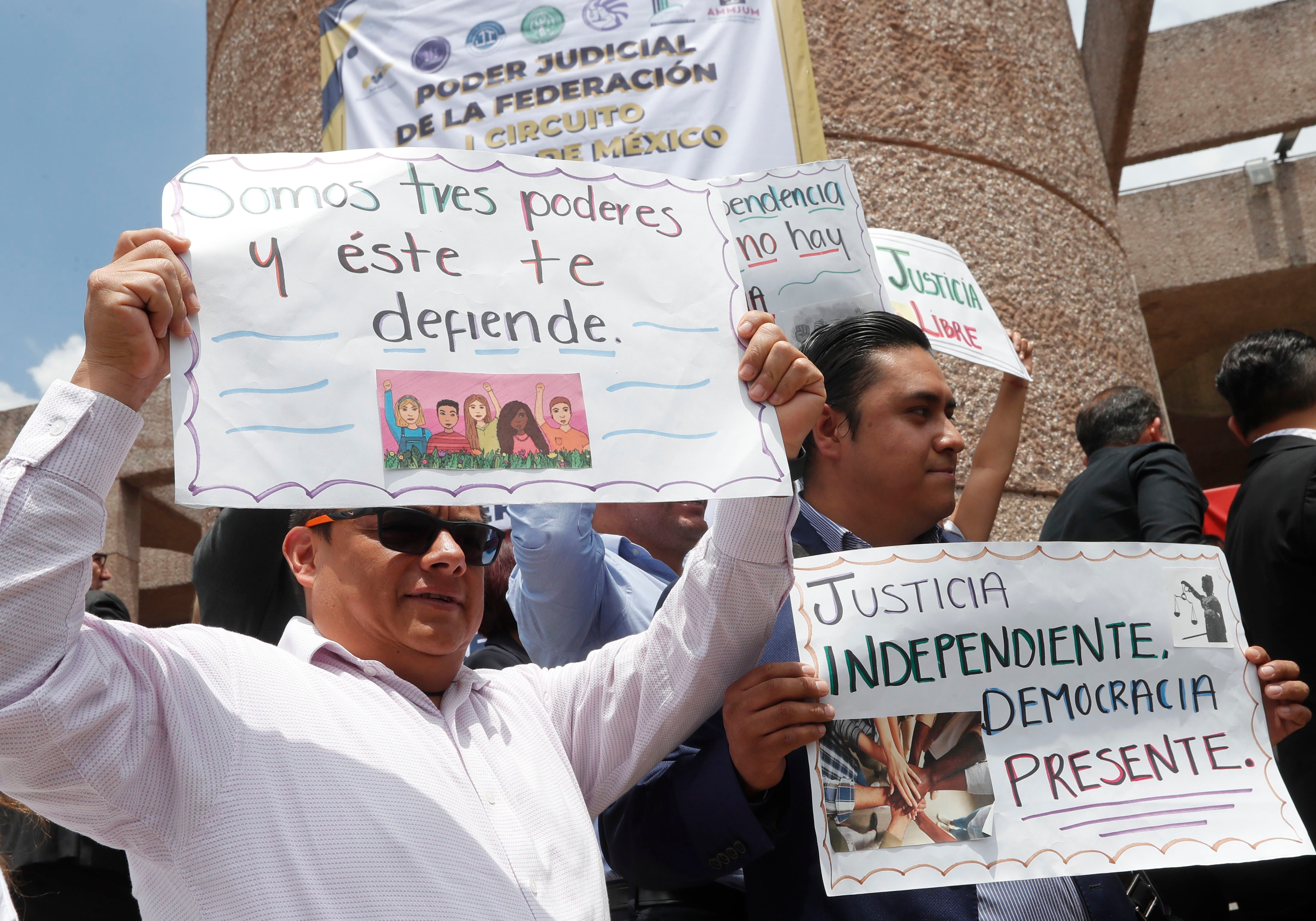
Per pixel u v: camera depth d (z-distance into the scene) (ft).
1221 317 36.42
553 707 5.71
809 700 5.24
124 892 9.30
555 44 13.24
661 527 9.87
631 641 5.79
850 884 5.07
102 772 4.12
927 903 5.34
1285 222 33.88
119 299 4.19
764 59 13.01
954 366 13.92
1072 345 15.29
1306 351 9.14
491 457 4.67
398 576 5.20
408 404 4.63
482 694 5.51
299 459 4.41
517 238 5.13
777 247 9.05
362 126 13.94
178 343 4.40
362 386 4.60
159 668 4.47
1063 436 14.67
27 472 4.06
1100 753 5.53
